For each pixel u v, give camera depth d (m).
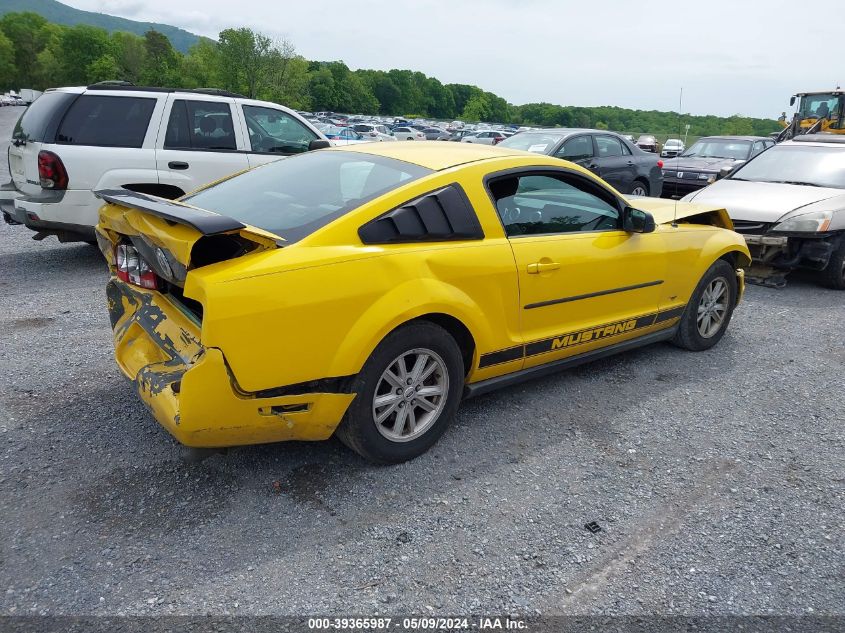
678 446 3.66
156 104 6.91
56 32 129.50
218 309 2.57
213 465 3.22
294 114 8.02
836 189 7.60
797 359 5.12
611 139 11.53
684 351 5.17
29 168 6.64
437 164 3.50
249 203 3.36
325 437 3.09
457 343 3.51
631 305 4.36
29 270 6.76
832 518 3.04
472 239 3.40
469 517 2.92
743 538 2.87
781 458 3.58
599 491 3.18
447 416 3.43
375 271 2.97
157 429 3.52
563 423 3.87
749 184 7.95
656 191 12.58
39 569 2.48
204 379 2.62
